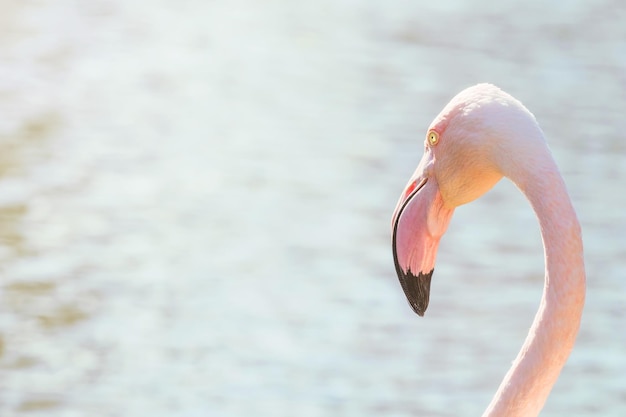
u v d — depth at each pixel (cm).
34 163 1537
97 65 2253
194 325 1010
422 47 2384
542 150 336
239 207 1373
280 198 1412
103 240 1235
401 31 2573
